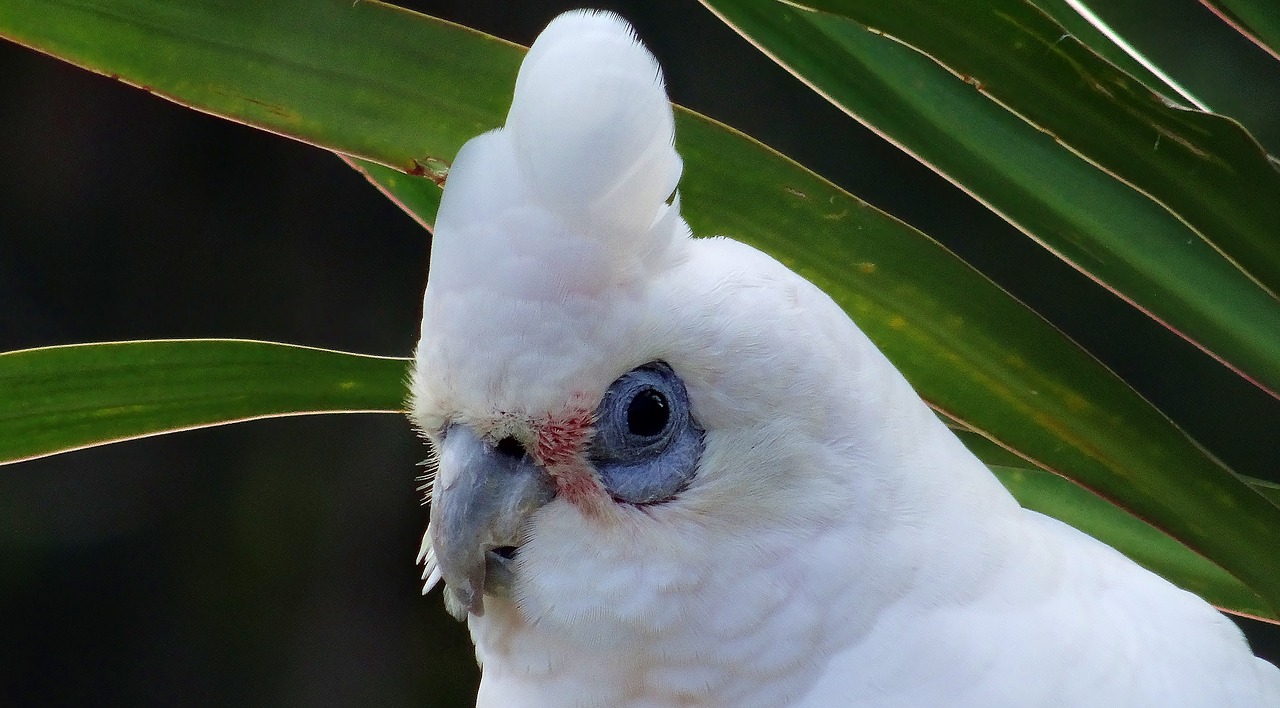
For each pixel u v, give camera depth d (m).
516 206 1.99
